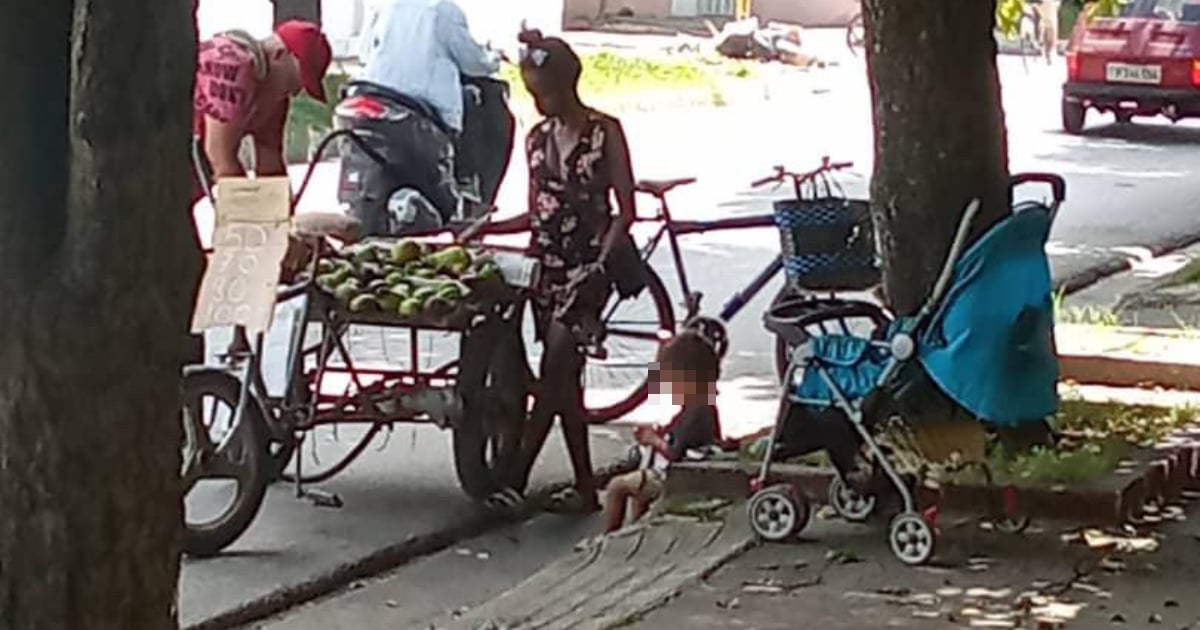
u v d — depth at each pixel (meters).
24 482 3.47
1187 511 7.50
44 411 3.44
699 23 36.59
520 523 8.16
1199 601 6.44
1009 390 6.82
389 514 8.09
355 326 9.27
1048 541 7.02
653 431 7.96
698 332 8.07
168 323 3.50
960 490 7.18
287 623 6.88
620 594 6.60
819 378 6.94
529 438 8.27
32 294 3.43
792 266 8.84
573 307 8.30
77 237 3.41
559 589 6.75
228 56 10.06
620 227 8.38
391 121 12.71
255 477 7.45
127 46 3.35
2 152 3.42
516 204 16.86
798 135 22.72
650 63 27.78
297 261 7.74
